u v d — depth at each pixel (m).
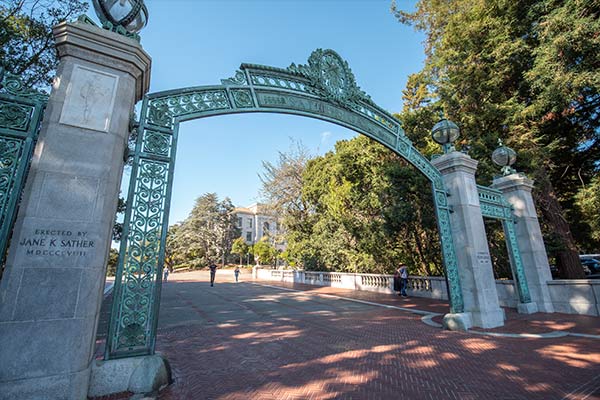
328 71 8.24
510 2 14.25
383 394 4.13
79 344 3.65
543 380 4.47
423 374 4.86
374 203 17.50
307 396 4.12
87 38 4.45
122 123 4.56
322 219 24.34
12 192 4.09
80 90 4.32
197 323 9.88
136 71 4.84
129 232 4.67
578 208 15.01
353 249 21.47
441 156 9.62
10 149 4.25
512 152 11.71
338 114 8.12
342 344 6.89
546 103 12.38
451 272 8.59
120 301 4.40
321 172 25.70
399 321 9.53
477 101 14.66
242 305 14.22
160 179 5.13
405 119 16.27
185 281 34.00
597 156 15.16
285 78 7.37
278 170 31.66
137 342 4.39
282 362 5.68
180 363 5.70
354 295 17.28
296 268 31.80
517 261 10.58
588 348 5.98
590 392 4.02
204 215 57.66
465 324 7.83
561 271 14.30
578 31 10.84
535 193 13.23
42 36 9.39
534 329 7.71
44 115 4.11
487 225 14.06
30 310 3.47
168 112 5.58
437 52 17.23
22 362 3.33
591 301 9.38
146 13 5.27
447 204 9.34
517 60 14.04
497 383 4.41
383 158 17.80
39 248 3.64
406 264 18.73
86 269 3.85
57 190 3.89
